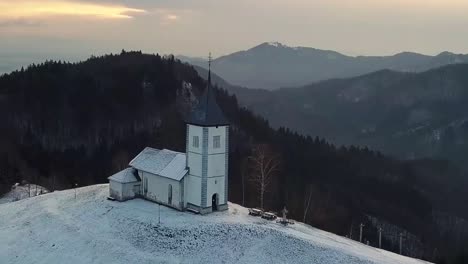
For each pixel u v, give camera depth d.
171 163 92.94
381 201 162.00
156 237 78.56
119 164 153.25
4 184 134.88
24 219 91.50
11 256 79.31
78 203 96.06
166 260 73.00
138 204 92.88
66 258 76.69
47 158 167.62
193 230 79.31
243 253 74.44
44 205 97.00
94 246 78.25
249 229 80.31
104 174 155.12
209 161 87.25
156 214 86.75
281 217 101.44
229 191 127.69
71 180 152.88
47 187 140.12
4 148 162.88
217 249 75.00
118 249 76.62
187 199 89.69
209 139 86.81
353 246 83.12
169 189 91.19
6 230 87.81
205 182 86.94
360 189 168.25
